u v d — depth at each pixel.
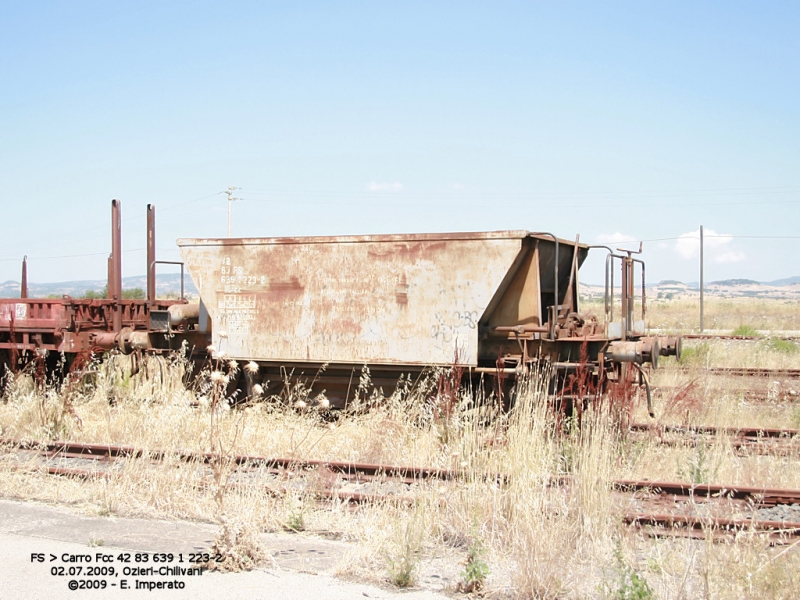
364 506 7.87
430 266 11.98
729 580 5.86
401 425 10.80
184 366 14.12
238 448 10.33
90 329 15.47
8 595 5.63
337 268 12.63
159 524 7.49
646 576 5.98
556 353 11.80
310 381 13.34
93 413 13.03
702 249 38.19
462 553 6.65
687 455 10.02
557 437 9.88
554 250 12.59
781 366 20.78
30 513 7.79
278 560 6.48
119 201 16.28
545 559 5.94
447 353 11.84
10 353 15.97
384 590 5.86
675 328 37.28
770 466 9.45
